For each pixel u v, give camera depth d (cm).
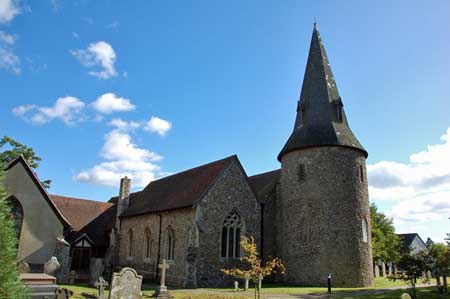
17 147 3516
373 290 2469
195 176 3155
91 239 3753
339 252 2698
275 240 3073
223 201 2775
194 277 2500
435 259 2467
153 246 3077
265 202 3064
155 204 3241
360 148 2962
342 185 2827
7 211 780
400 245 5394
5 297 706
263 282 2936
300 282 2775
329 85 3183
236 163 2938
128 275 1608
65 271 2661
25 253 2586
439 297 2203
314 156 2912
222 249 2719
